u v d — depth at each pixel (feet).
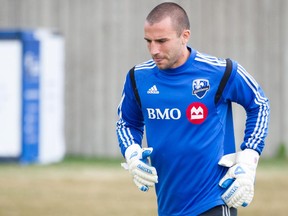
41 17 159.43
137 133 58.29
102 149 159.12
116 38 157.79
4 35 143.74
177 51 53.47
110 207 105.50
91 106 159.12
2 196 113.29
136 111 57.36
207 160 54.54
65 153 160.04
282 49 157.38
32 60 144.66
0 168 140.46
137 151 55.67
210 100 54.39
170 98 54.65
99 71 158.51
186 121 54.54
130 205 107.04
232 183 54.44
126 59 157.79
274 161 153.17
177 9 53.47
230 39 155.94
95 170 139.44
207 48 155.63
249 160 54.54
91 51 158.61
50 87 149.48
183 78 54.49
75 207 105.40
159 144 55.31
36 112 146.41
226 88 54.54
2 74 144.25
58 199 111.24
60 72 152.25
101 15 157.89
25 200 110.32
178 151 54.75
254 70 156.87
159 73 54.95
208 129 54.54
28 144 145.38
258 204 107.86
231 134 55.83
